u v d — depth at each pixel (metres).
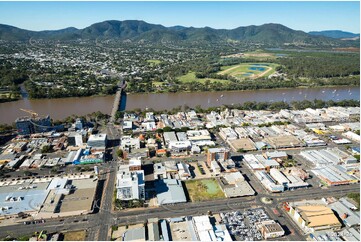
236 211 174.62
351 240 150.00
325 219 162.25
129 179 187.38
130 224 162.88
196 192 194.88
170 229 158.38
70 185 195.50
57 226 160.75
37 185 196.00
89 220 166.00
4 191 188.12
